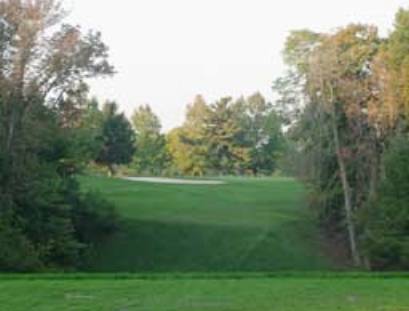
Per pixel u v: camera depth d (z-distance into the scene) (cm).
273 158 11262
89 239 4916
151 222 5391
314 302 1895
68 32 4244
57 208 4178
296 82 5812
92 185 6812
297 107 5222
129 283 2194
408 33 4906
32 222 4094
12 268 3706
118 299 1916
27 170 4125
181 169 11344
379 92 4888
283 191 7081
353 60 5075
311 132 5050
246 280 2355
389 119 4781
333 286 2167
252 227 5447
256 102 11462
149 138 11638
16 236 3819
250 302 1888
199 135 11281
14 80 4116
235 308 1808
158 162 11644
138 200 6222
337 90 4978
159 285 2156
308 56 5234
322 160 5031
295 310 1788
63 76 4256
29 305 1817
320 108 5006
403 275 2655
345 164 4931
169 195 6575
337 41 5122
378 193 4322
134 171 11456
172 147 11475
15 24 4131
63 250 4166
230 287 2131
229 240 5178
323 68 4981
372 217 4303
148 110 11775
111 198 6228
